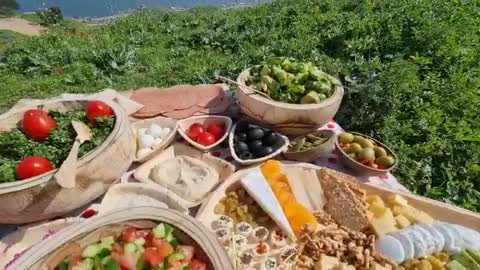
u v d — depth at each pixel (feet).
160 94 11.80
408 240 7.89
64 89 21.16
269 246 8.23
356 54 21.98
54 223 8.06
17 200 7.18
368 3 30.32
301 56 22.75
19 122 8.57
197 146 10.19
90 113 8.59
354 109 15.01
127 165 8.54
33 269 6.31
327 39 24.49
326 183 9.23
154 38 28.04
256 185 8.95
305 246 8.07
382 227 8.32
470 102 17.06
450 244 8.07
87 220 6.86
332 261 7.75
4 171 7.34
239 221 8.71
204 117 11.09
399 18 24.79
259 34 26.81
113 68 23.04
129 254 6.56
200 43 26.63
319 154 10.16
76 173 7.40
